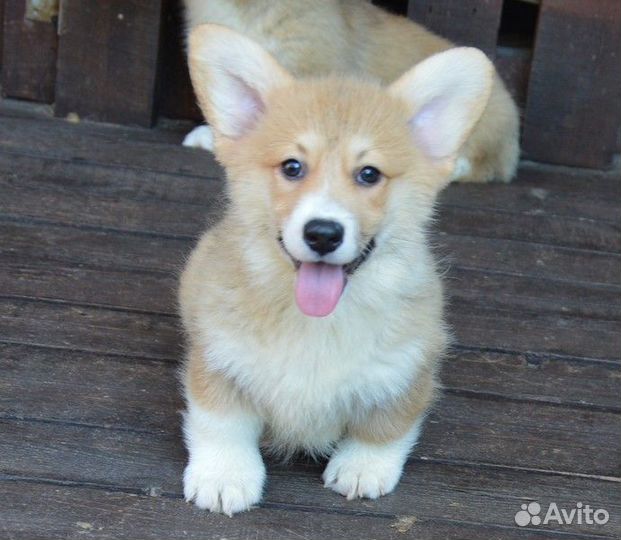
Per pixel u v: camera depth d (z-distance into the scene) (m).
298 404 1.12
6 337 1.28
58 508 1.11
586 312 1.42
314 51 1.67
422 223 1.14
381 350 1.12
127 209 1.51
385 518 1.13
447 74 1.15
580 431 1.24
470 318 1.38
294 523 1.11
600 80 1.74
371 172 1.11
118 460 1.15
